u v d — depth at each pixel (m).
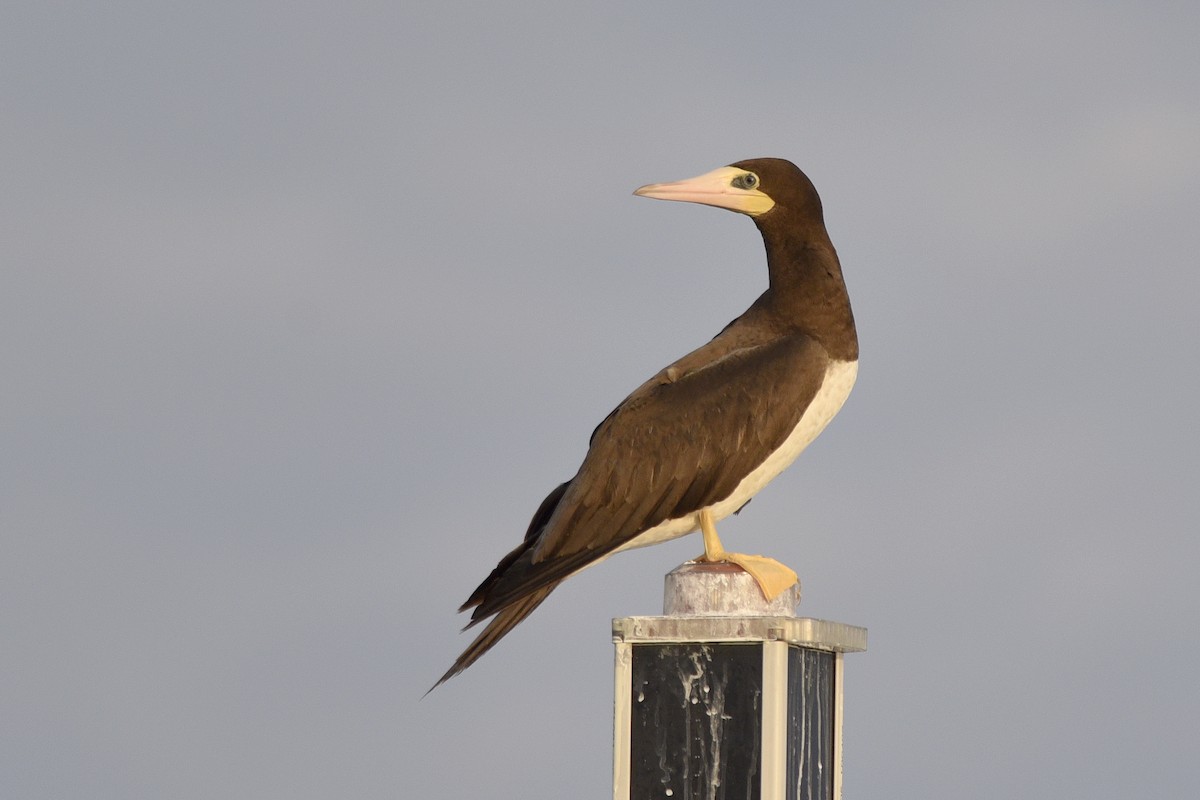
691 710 9.70
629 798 9.73
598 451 12.51
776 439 12.48
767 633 9.57
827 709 10.51
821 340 12.71
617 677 9.84
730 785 9.56
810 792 10.12
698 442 12.39
